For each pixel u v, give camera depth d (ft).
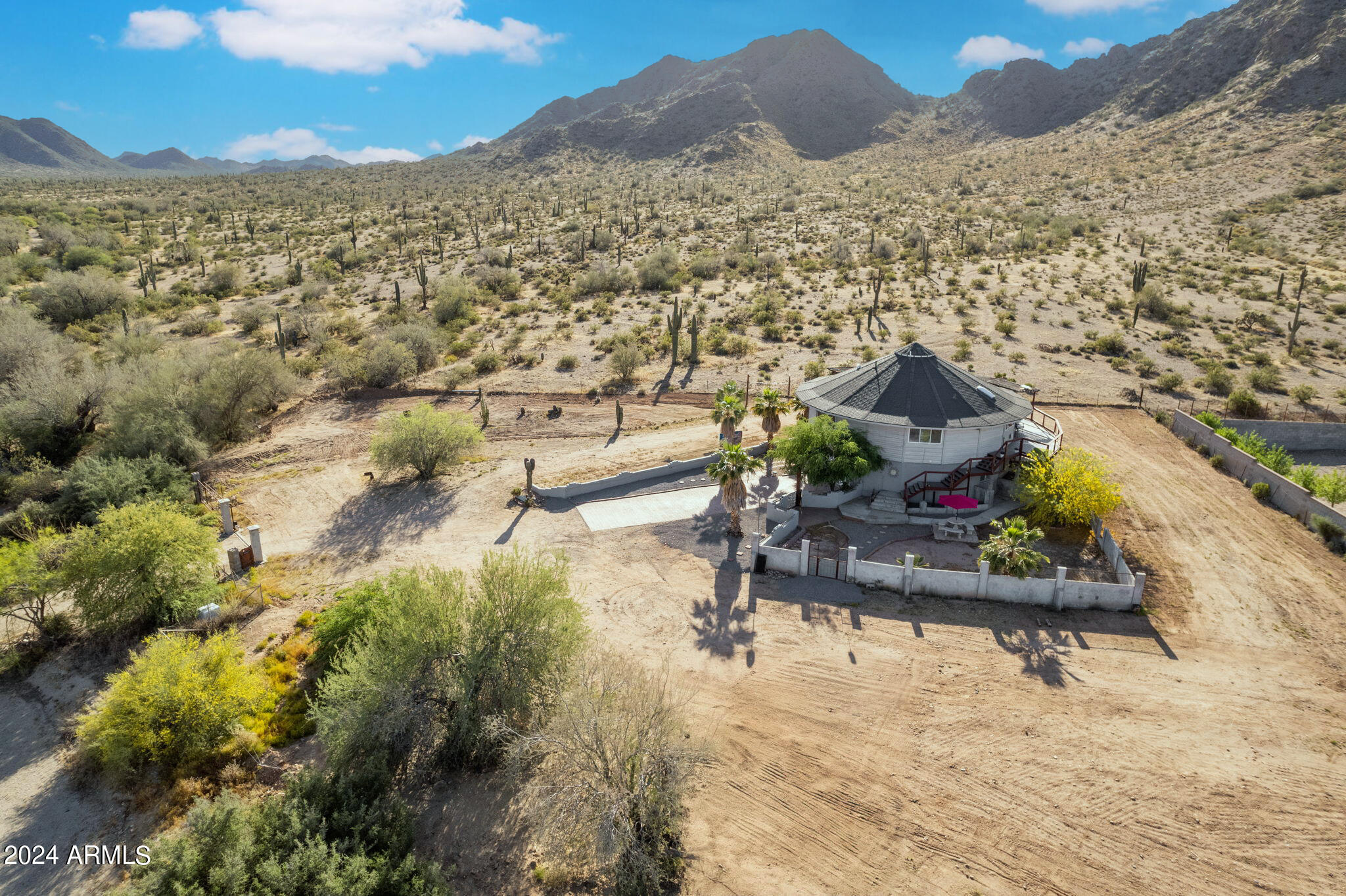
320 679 67.51
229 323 232.53
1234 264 273.33
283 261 338.13
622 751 47.80
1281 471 110.93
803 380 166.40
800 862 48.65
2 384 139.44
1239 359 174.40
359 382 167.43
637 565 87.97
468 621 59.31
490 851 49.85
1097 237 345.72
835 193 569.64
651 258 297.33
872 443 104.17
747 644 71.67
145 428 117.19
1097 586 76.59
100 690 68.44
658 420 145.07
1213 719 60.85
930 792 53.93
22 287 253.65
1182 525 96.78
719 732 60.03
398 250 365.81
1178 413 132.87
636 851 45.47
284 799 50.24
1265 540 92.48
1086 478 90.02
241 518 104.83
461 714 55.98
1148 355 178.81
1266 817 51.21
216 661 61.26
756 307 227.20
